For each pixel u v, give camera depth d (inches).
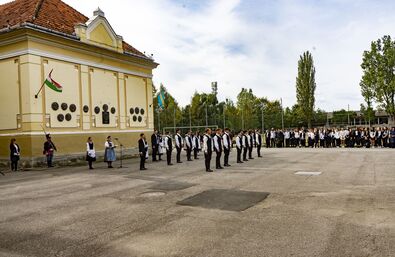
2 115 776.9
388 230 244.7
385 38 1385.3
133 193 411.5
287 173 547.2
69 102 824.9
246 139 788.6
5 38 753.6
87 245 233.8
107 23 936.9
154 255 212.4
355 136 1203.2
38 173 639.8
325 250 210.2
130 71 1034.1
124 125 1000.9
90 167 705.6
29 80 732.7
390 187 404.2
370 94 1413.6
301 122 2078.0
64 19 893.2
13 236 257.8
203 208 326.0
